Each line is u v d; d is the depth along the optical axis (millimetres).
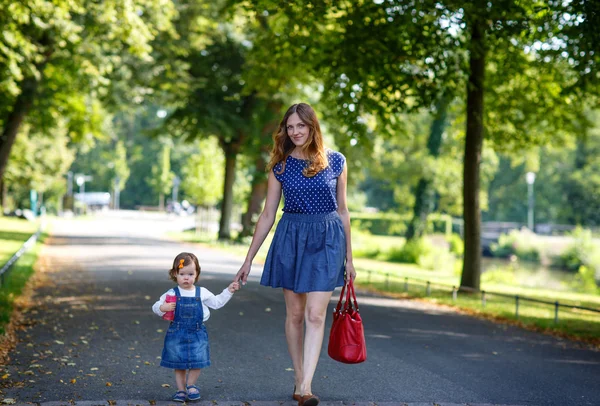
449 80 15008
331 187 5246
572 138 21547
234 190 49812
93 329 9273
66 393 5797
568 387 6867
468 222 17234
